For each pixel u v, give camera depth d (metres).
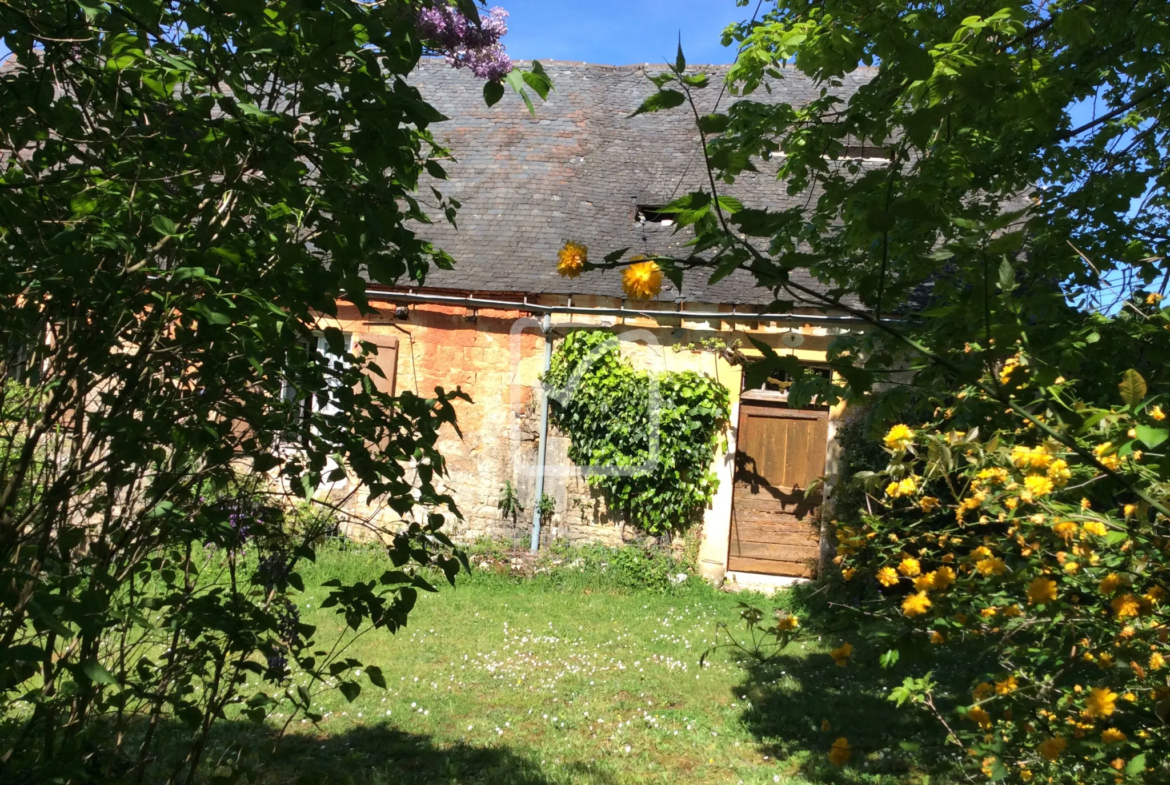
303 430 2.51
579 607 8.41
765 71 3.93
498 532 9.63
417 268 2.68
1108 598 2.09
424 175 10.70
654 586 9.16
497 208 10.31
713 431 9.53
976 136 4.11
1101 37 4.03
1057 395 1.81
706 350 9.50
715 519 9.48
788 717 5.57
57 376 2.25
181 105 2.21
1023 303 2.99
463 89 11.91
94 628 1.84
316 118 2.22
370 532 9.15
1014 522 2.29
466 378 9.67
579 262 1.82
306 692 2.75
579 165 10.84
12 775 2.06
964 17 3.38
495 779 4.45
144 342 2.29
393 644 6.89
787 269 1.63
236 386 2.41
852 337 2.92
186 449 2.49
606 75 12.16
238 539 2.62
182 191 2.33
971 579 2.32
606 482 9.52
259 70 2.22
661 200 10.44
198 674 2.68
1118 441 1.65
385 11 2.22
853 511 8.59
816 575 8.88
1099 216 4.09
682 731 5.32
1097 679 2.55
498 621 7.75
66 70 2.20
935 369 2.68
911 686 2.43
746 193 10.12
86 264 1.97
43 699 2.21
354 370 2.59
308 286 2.26
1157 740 2.08
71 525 2.40
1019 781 2.26
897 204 1.58
